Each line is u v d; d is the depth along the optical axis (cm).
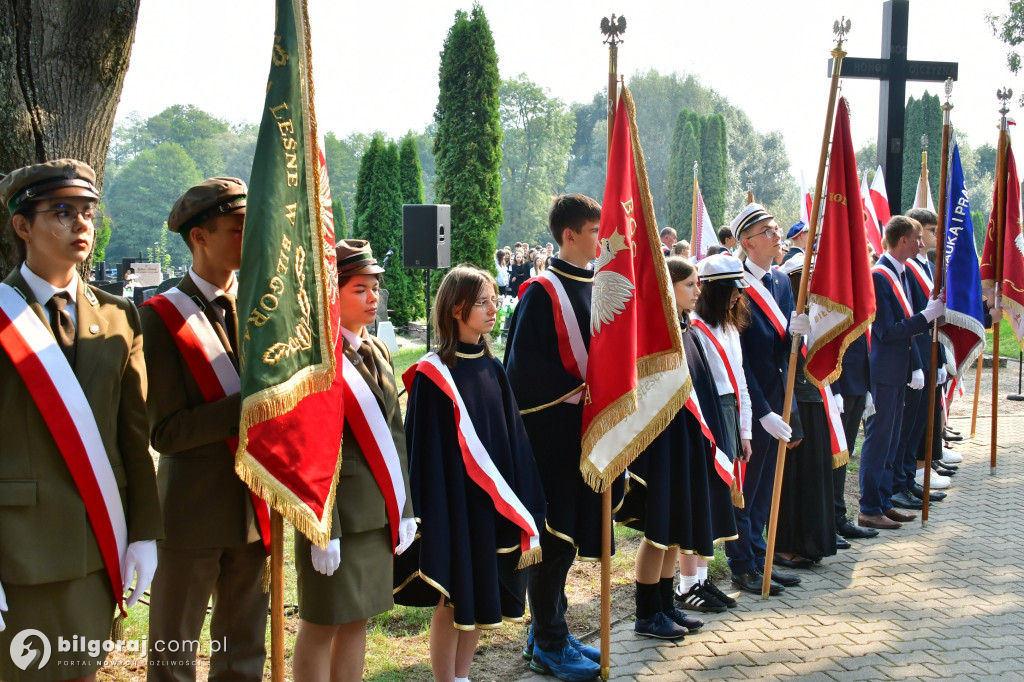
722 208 4125
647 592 436
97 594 257
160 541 299
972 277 692
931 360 633
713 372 463
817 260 513
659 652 422
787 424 488
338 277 318
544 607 397
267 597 324
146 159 6306
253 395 260
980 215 3281
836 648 430
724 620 465
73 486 250
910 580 526
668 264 438
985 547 587
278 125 269
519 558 355
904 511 675
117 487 260
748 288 517
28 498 243
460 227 1730
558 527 389
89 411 253
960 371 719
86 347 257
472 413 346
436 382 343
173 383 290
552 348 400
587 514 392
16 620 244
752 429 500
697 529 426
